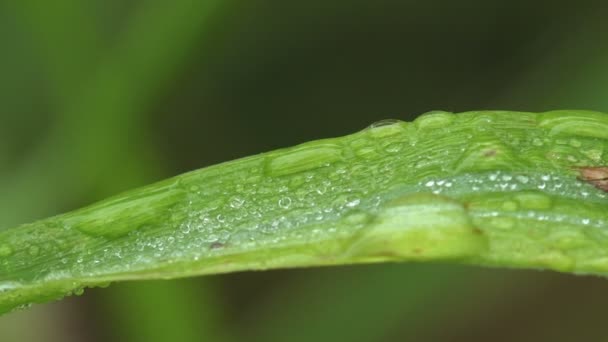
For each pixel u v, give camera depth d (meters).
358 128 0.28
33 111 0.27
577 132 0.20
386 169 0.20
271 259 0.19
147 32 0.25
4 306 0.19
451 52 0.28
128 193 0.20
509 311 0.26
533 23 0.27
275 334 0.25
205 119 0.28
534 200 0.19
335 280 0.25
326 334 0.25
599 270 0.19
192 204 0.20
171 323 0.24
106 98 0.25
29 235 0.19
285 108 0.28
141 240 0.19
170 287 0.24
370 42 0.29
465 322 0.25
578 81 0.25
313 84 0.29
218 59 0.28
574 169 0.20
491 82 0.27
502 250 0.19
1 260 0.19
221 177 0.20
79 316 0.27
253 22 0.28
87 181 0.25
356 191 0.20
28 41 0.27
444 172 0.20
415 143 0.20
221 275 0.26
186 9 0.25
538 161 0.20
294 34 0.29
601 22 0.26
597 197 0.19
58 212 0.25
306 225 0.19
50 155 0.25
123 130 0.25
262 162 0.20
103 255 0.19
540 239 0.19
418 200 0.19
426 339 0.25
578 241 0.19
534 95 0.25
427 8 0.29
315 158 0.20
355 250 0.19
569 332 0.26
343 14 0.29
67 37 0.25
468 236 0.19
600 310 0.27
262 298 0.26
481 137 0.20
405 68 0.28
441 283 0.25
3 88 0.27
